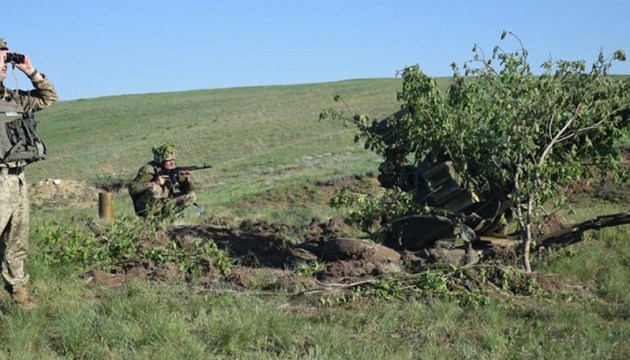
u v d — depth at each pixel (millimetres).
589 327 6973
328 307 7609
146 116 70250
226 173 35844
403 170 10805
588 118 9398
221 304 7258
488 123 9391
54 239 9062
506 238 10617
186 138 52719
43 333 6457
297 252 10656
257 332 6461
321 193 26047
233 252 10320
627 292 8328
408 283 8227
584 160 9820
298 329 6742
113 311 6785
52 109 81375
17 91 6934
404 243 10578
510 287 8406
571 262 9414
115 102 86438
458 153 9625
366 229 10305
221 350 6227
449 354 6238
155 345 6102
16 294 6996
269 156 39656
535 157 9578
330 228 12602
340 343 6309
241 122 57719
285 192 26328
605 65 9305
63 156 52531
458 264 8719
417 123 9656
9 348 6062
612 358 6336
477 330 6914
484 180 9867
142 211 11672
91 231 11102
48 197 29531
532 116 9180
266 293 7957
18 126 6691
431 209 9688
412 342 6598
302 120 54594
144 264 8953
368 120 10641
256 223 12844
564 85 9422
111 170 44156
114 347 6137
